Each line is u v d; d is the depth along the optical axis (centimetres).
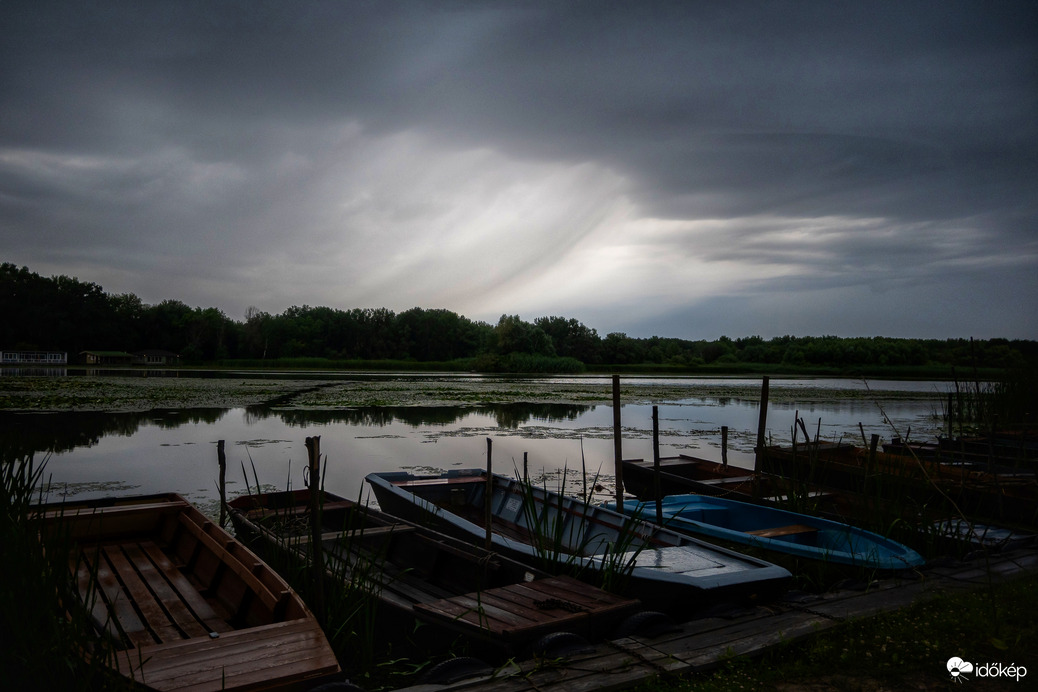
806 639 475
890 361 8881
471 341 11488
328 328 11444
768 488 1017
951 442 1179
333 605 513
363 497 1062
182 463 1315
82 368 7012
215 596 541
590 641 462
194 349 10125
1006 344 3559
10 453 545
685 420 2397
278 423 2016
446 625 450
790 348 10256
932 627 491
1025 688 402
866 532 700
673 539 642
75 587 432
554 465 1372
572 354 10488
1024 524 859
